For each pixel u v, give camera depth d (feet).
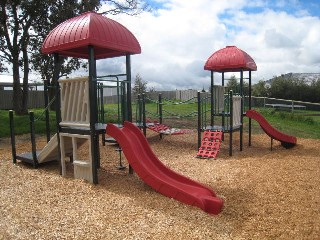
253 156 28.66
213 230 12.98
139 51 22.15
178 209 15.26
